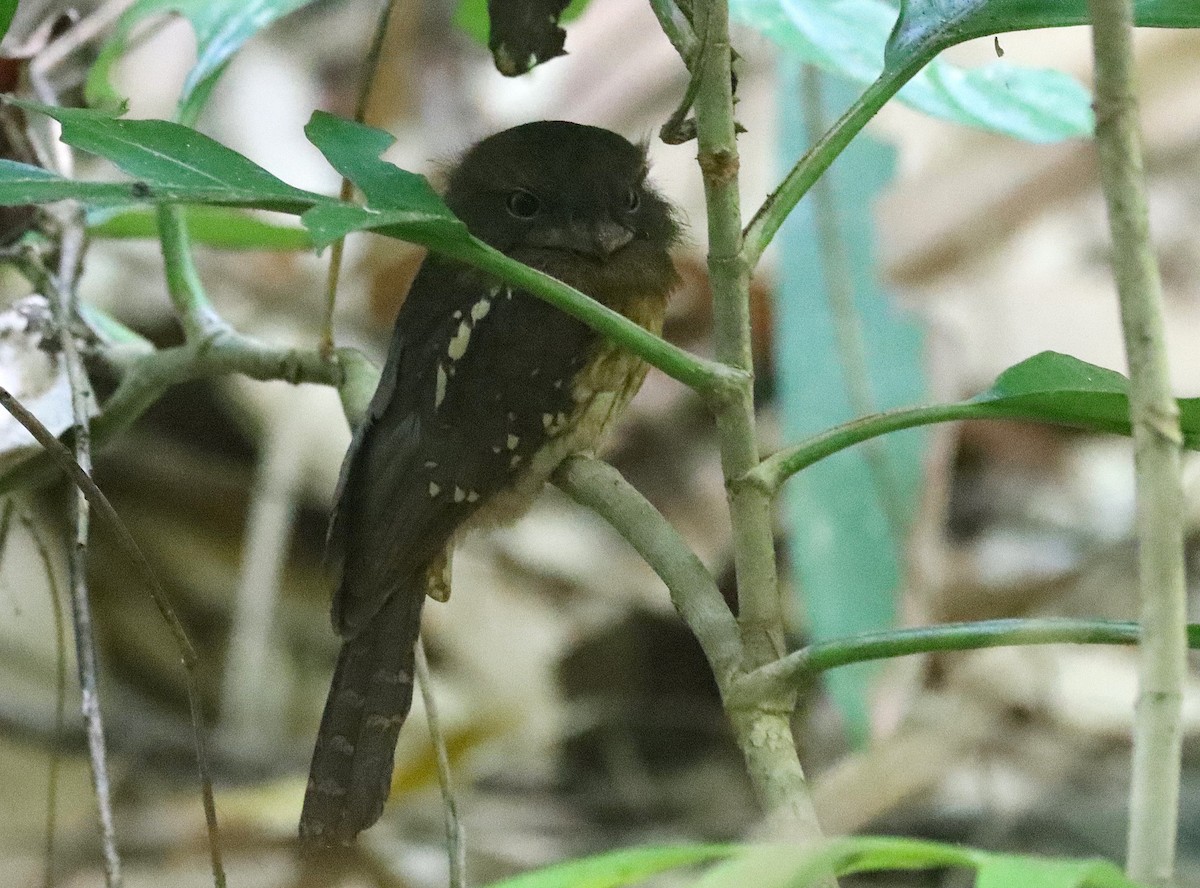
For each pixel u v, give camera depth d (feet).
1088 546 37.01
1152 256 8.89
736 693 12.10
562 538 36.60
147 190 11.05
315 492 34.83
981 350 36.06
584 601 35.24
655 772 32.91
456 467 19.54
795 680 11.83
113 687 32.24
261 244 23.13
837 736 31.83
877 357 27.81
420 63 44.98
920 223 34.27
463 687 32.58
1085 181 34.27
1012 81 19.49
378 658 18.71
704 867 25.81
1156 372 8.84
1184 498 9.12
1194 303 39.29
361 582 18.75
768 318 37.81
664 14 13.67
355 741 18.20
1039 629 11.12
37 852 27.14
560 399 20.16
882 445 26.37
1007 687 31.58
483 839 28.96
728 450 12.68
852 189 28.96
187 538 34.68
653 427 39.40
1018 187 34.22
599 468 16.15
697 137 13.23
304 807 17.92
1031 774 29.78
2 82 20.71
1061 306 36.78
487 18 22.18
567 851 28.89
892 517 26.09
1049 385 12.23
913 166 34.81
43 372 18.86
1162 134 36.24
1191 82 36.17
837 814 27.32
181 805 28.17
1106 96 8.89
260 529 32.68
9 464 18.12
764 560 12.57
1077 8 12.94
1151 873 8.59
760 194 37.35
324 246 10.42
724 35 12.60
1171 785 8.64
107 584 33.65
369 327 39.65
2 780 28.48
